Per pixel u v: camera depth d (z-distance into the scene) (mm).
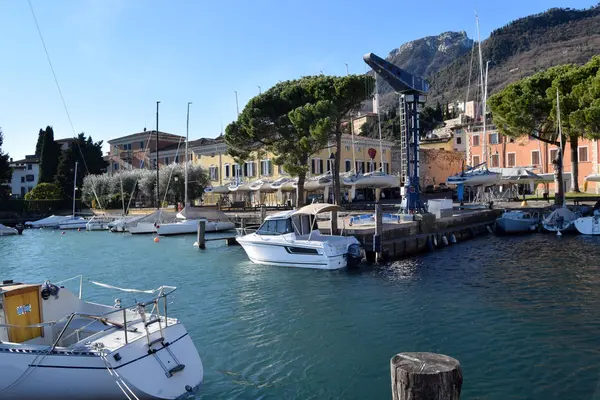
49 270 26281
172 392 8602
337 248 21953
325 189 43688
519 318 13633
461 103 135500
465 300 15836
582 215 35438
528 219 35188
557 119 39312
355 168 63531
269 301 16625
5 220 65812
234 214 46844
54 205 78125
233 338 12641
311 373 10203
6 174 77062
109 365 8000
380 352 11312
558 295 16156
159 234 41750
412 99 30250
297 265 22812
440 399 4574
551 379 9484
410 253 26406
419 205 30672
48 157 86688
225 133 42281
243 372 10328
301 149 38250
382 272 21312
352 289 18016
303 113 36906
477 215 36062
